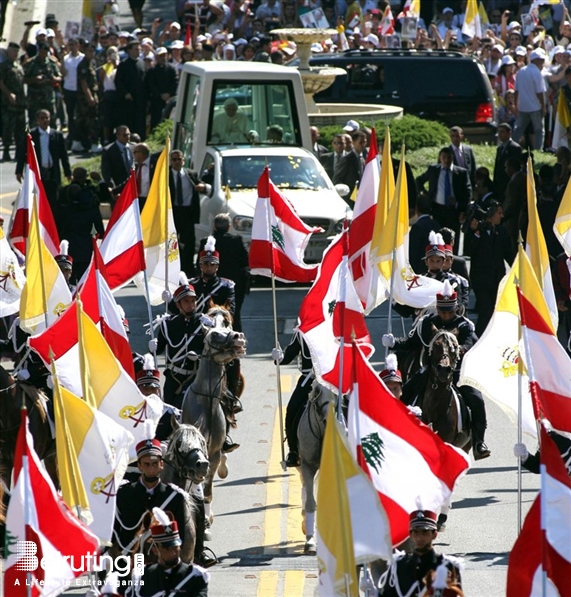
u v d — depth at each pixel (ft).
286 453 188.75
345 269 140.87
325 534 101.76
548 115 398.83
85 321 132.16
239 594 137.80
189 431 133.28
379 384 116.47
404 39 467.52
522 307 127.34
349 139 315.58
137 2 547.90
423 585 106.93
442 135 376.27
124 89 406.41
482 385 149.89
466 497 170.50
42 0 594.65
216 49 459.73
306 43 371.15
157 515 109.19
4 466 153.07
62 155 309.83
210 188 286.66
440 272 187.01
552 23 496.64
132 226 180.04
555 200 249.34
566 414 131.23
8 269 179.01
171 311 180.45
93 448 119.85
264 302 275.59
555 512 107.04
